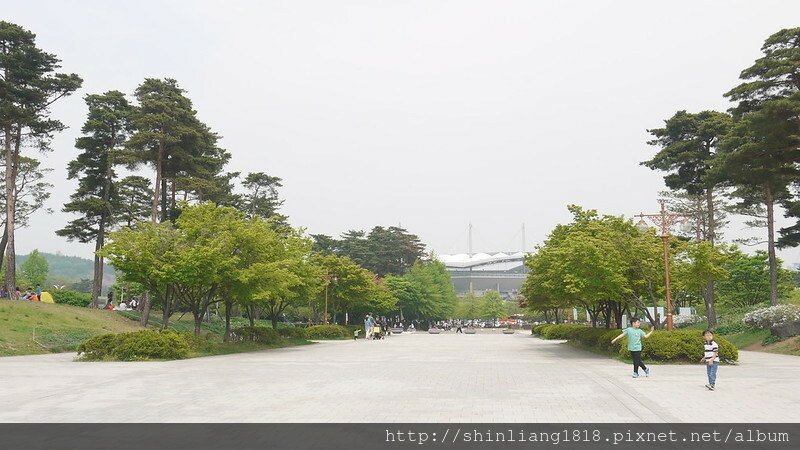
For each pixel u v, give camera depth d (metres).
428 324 92.00
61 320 33.03
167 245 28.19
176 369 19.97
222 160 49.44
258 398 12.90
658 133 41.84
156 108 39.12
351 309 58.38
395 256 95.94
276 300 39.56
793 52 28.97
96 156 44.69
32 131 35.66
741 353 28.25
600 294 25.39
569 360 24.20
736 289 49.53
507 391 14.03
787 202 36.62
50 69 35.97
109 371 19.12
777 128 28.50
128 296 57.00
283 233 41.84
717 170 33.31
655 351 21.69
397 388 14.69
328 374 18.34
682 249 25.34
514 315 114.31
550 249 31.45
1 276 48.03
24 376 17.47
